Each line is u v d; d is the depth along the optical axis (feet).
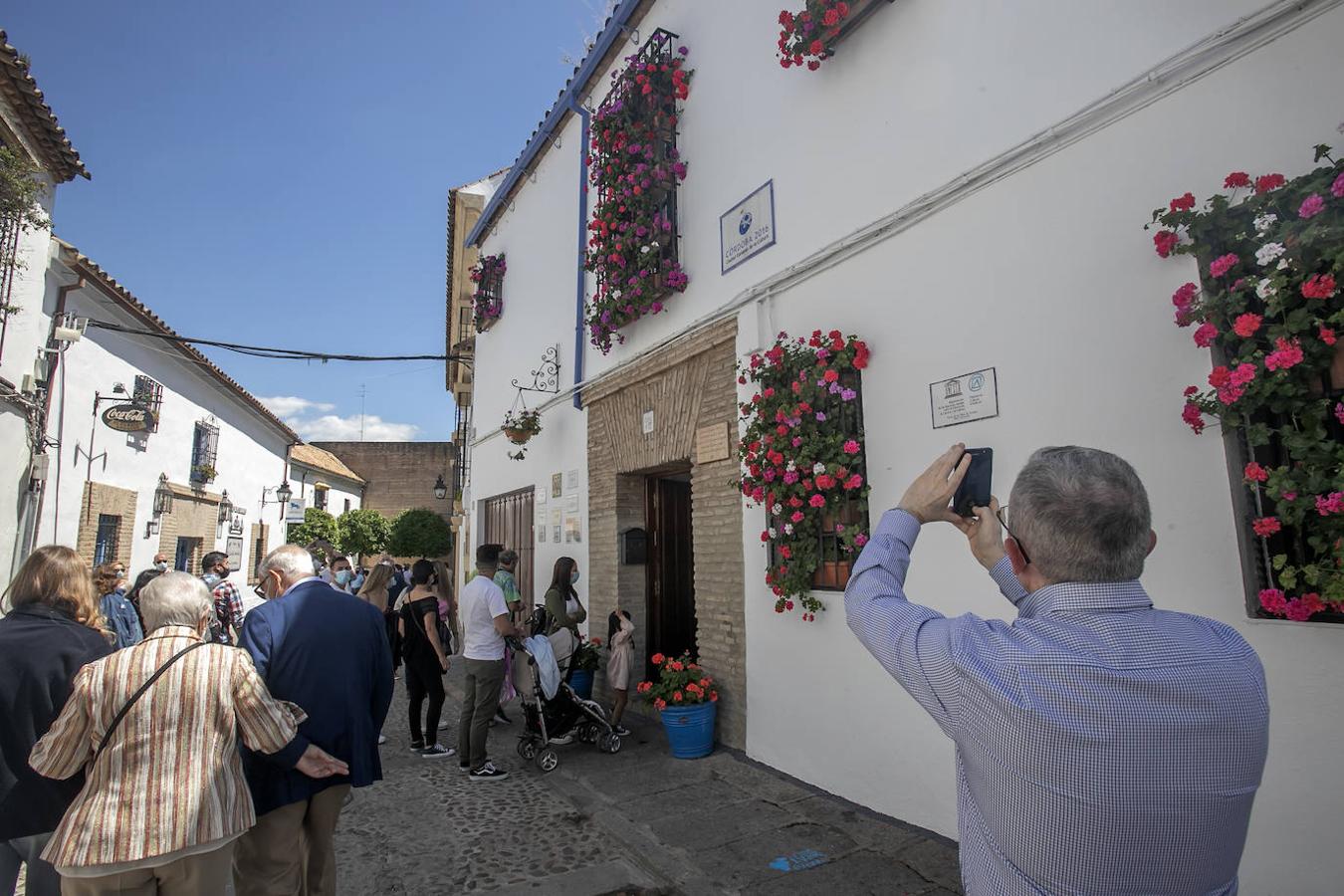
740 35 19.89
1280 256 8.53
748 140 19.38
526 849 14.29
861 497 14.90
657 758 19.03
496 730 24.11
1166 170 10.34
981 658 4.56
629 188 22.74
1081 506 4.56
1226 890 4.09
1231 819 4.07
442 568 27.61
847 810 14.55
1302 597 8.34
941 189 13.62
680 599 26.08
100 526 37.27
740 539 18.89
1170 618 4.50
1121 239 10.82
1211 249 9.39
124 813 7.95
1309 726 8.57
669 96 22.41
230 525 57.62
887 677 14.28
